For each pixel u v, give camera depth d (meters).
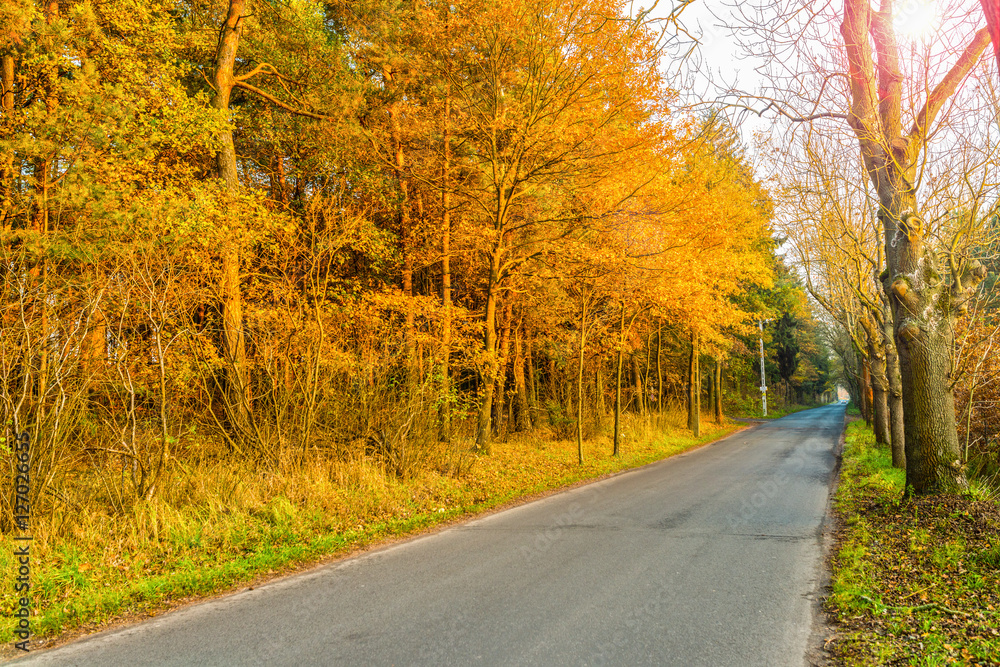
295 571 6.05
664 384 34.00
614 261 14.48
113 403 7.89
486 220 15.33
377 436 10.88
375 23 13.76
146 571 5.85
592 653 3.86
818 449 19.23
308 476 9.21
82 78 7.91
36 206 7.74
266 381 9.90
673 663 3.71
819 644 4.02
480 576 5.65
